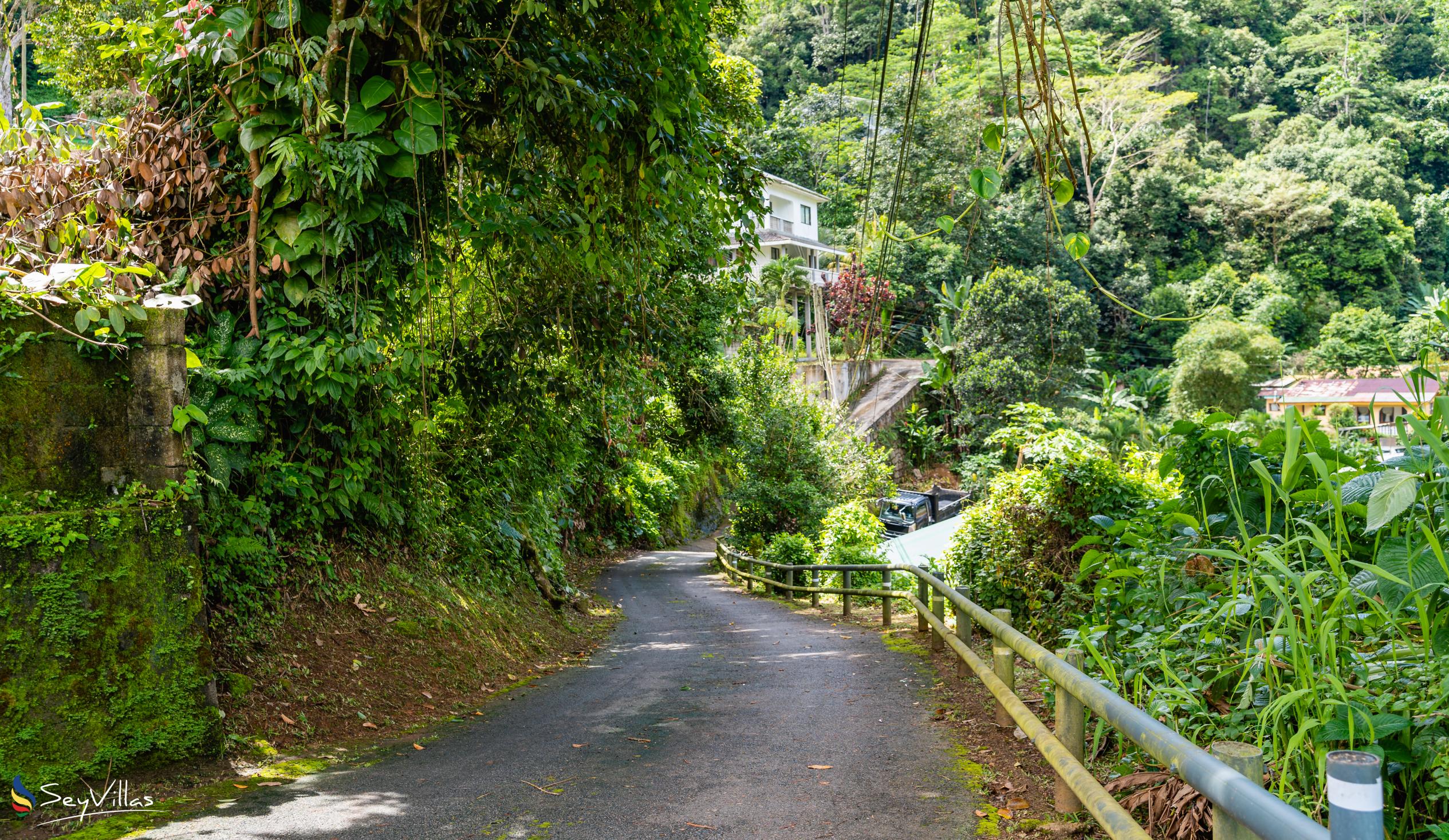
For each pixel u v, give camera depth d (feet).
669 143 22.72
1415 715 8.26
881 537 58.80
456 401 28.73
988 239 134.10
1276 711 8.61
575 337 28.66
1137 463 28.43
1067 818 10.54
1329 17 252.01
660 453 90.27
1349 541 10.13
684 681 22.25
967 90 76.74
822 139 136.98
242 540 17.28
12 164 17.72
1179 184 192.24
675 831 10.69
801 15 171.94
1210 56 241.76
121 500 13.15
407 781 13.24
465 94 20.10
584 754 14.62
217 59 16.51
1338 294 185.47
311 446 19.70
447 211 19.81
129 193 18.19
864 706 17.80
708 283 42.04
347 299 18.29
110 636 12.94
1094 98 183.52
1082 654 11.15
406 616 21.98
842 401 97.45
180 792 12.80
